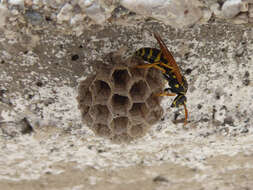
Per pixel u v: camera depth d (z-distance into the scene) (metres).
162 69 0.12
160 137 0.15
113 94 0.12
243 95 0.14
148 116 0.12
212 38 0.13
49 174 0.16
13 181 0.17
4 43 0.12
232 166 0.17
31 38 0.12
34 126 0.14
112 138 0.13
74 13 0.11
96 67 0.13
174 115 0.14
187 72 0.13
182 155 0.16
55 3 0.11
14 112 0.14
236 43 0.13
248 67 0.13
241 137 0.15
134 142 0.15
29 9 0.11
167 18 0.11
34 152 0.15
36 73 0.13
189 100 0.14
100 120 0.12
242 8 0.11
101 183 0.17
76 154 0.15
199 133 0.15
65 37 0.12
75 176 0.17
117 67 0.12
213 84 0.14
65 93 0.13
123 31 0.12
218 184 0.18
